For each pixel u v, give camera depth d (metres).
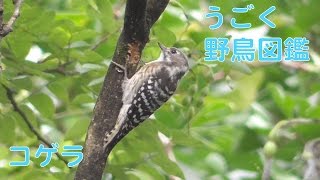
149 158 9.13
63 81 9.25
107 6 9.39
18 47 8.92
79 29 8.94
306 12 12.51
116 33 9.53
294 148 10.64
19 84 9.06
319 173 8.09
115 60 7.86
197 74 9.41
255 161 11.63
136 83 9.00
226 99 11.29
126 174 9.09
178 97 10.31
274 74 12.53
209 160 11.89
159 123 8.84
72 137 9.20
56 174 9.09
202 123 10.70
